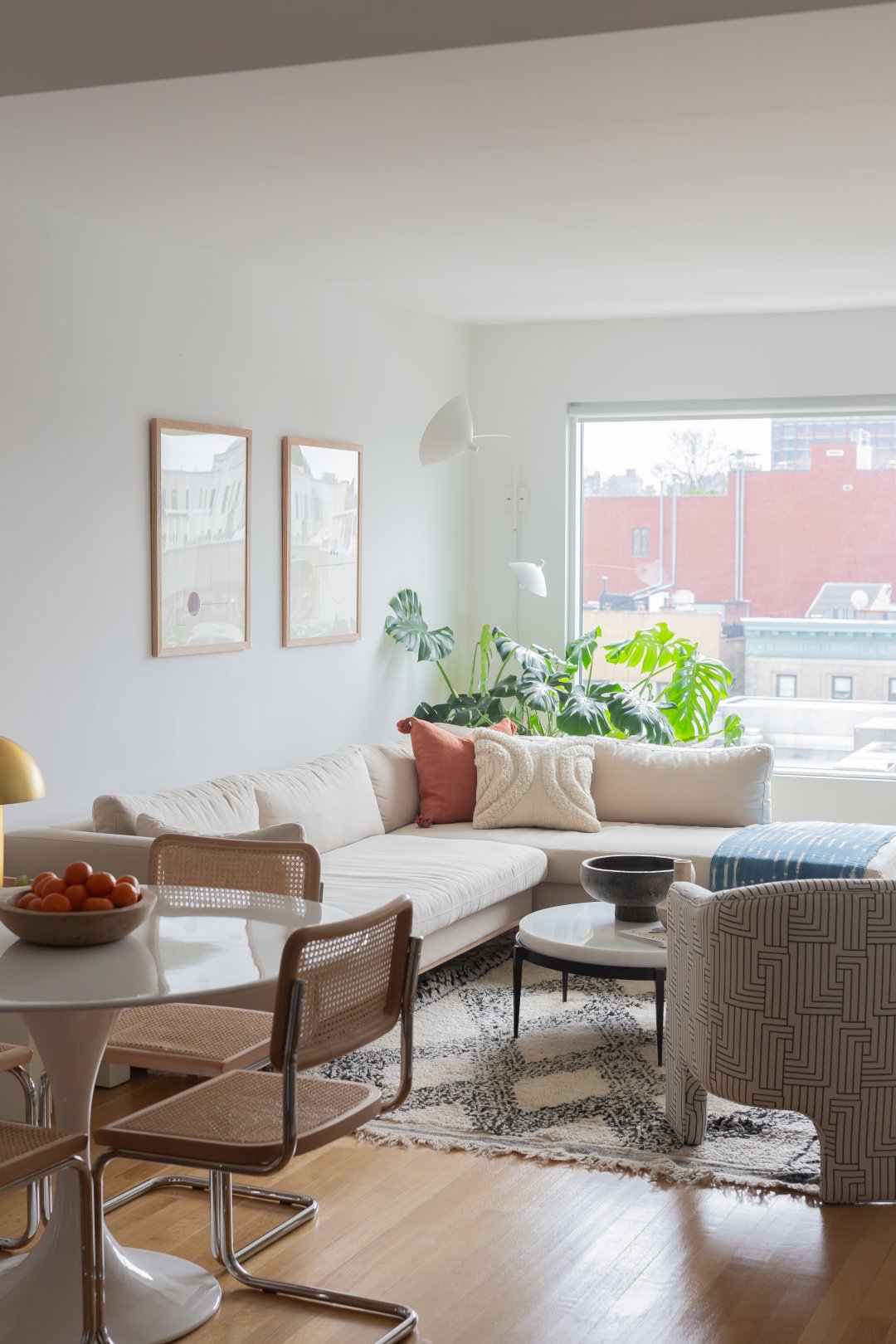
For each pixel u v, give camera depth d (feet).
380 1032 8.34
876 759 21.54
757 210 14.11
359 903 13.88
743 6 8.67
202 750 16.63
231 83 9.95
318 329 18.61
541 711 21.16
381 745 18.95
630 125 11.01
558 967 13.24
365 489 19.94
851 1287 8.93
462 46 9.18
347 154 11.91
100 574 14.85
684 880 13.97
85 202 13.67
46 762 14.25
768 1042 10.02
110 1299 8.39
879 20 8.68
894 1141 10.11
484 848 16.74
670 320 21.59
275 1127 7.91
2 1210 10.11
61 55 10.02
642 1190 10.41
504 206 13.91
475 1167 10.82
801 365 21.04
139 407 15.34
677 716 21.20
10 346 13.58
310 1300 8.79
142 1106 12.09
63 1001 7.03
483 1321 8.54
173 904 9.55
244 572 17.19
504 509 22.72
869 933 9.87
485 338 22.61
